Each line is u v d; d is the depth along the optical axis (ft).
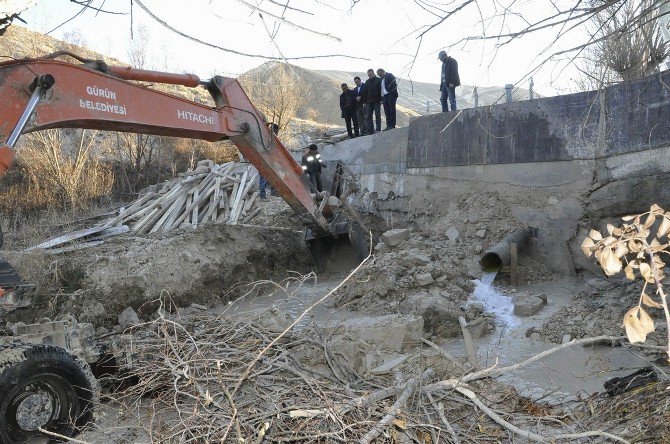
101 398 21.13
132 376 20.93
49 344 20.94
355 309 33.88
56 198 72.38
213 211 53.26
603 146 36.52
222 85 31.42
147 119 26.00
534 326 30.42
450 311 30.45
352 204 53.06
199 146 90.79
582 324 27.78
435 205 45.65
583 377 22.40
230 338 21.16
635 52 15.60
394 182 49.55
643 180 34.68
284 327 23.84
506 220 41.04
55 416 18.35
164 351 20.33
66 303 33.19
